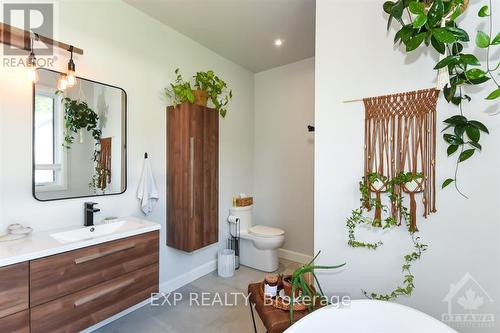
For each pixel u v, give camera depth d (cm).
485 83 119
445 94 125
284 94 336
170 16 228
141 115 225
